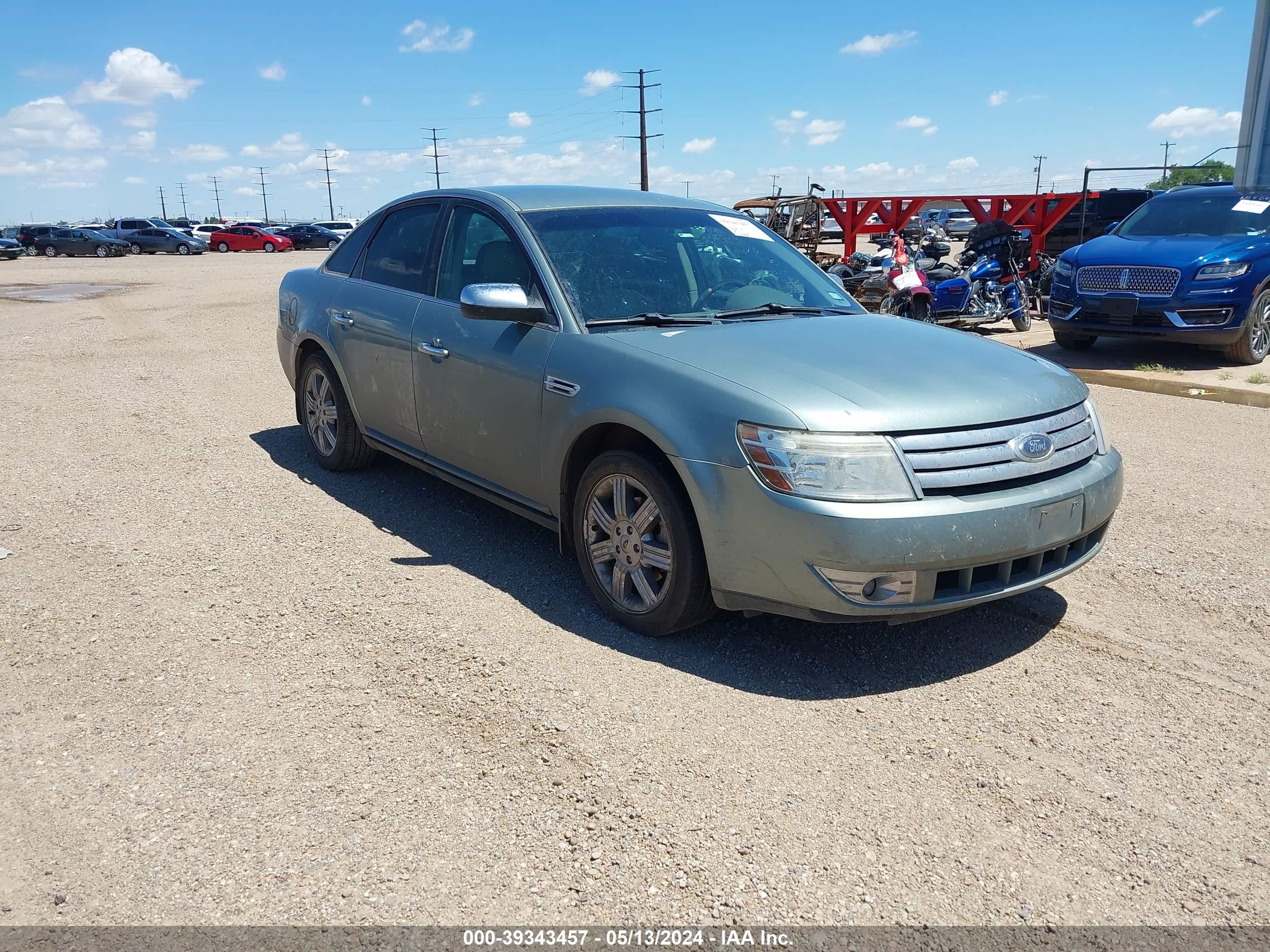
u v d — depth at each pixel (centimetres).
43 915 229
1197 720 322
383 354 511
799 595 326
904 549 314
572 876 244
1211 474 605
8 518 508
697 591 353
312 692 332
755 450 326
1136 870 249
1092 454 374
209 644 367
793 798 276
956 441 329
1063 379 386
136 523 504
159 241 4822
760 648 370
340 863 247
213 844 254
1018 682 347
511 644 368
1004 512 327
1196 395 861
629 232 457
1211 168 1265
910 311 1191
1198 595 421
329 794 276
